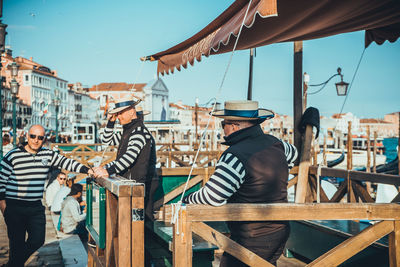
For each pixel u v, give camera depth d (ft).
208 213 7.04
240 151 7.62
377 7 9.77
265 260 7.45
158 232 10.78
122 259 7.84
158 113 282.56
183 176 16.30
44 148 14.01
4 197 13.56
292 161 8.76
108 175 10.16
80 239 21.95
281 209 7.25
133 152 10.64
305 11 10.03
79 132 130.62
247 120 8.08
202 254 10.03
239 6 10.29
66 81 338.95
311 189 16.62
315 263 7.35
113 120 13.20
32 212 13.74
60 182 29.94
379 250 10.16
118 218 7.86
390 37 12.69
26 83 274.98
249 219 7.16
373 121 413.18
